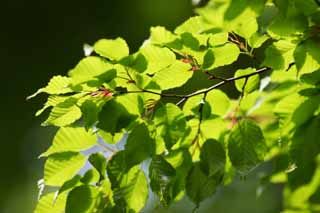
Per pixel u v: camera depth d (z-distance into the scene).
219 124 1.97
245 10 1.76
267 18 1.88
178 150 1.89
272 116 2.08
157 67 1.84
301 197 2.22
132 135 1.82
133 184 1.86
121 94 1.83
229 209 3.99
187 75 1.85
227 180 2.01
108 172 1.83
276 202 3.90
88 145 1.89
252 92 2.00
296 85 2.10
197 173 1.87
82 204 1.88
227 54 1.85
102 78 1.81
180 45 1.84
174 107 1.84
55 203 1.91
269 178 2.15
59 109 1.84
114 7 4.18
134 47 4.18
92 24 4.24
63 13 4.25
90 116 1.82
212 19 1.84
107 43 1.83
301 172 2.03
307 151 1.91
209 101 1.96
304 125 1.91
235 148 1.89
